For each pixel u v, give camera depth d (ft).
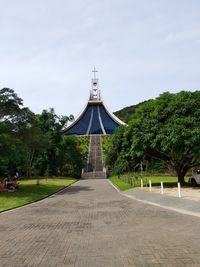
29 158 229.66
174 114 109.19
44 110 257.75
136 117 124.77
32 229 40.81
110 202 72.64
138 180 147.13
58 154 251.19
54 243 32.42
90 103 469.57
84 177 257.96
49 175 248.32
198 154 108.06
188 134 101.91
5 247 31.24
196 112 106.93
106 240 33.12
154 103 119.65
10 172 209.46
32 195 95.30
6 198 86.48
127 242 31.86
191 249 28.30
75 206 67.05
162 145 105.50
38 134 126.11
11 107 117.39
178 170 119.03
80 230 39.17
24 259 26.73
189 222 41.45
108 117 458.09
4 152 113.39
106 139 357.82
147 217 47.50
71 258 26.63
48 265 24.80
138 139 113.39
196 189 95.55
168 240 31.99
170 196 73.61
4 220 49.88
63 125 262.26
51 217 51.49
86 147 337.72
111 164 264.11
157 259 25.61
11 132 115.65
